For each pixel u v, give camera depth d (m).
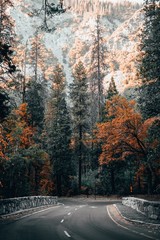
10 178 36.91
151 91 24.30
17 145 37.66
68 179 61.91
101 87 60.16
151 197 39.44
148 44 24.41
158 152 28.66
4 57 19.97
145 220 20.47
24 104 44.22
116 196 53.22
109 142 41.56
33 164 45.25
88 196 55.78
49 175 58.28
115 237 14.27
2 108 19.67
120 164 53.44
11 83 24.84
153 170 38.66
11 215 24.52
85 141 59.44
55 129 60.38
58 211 29.52
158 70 23.81
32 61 60.00
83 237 14.28
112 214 26.34
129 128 39.47
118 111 40.28
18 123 37.75
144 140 37.31
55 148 59.84
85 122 60.22
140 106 26.22
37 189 51.88
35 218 23.38
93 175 63.84
